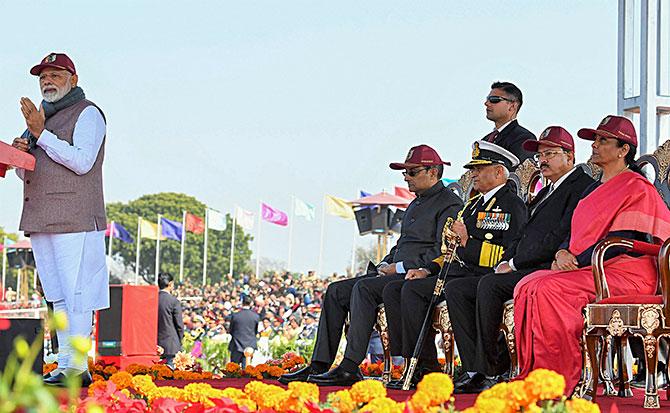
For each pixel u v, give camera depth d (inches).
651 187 412.2
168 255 7406.5
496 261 480.7
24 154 434.9
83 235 470.9
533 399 208.8
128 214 7509.8
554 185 454.9
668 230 403.9
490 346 444.1
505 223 482.9
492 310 440.5
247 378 608.4
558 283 398.0
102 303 477.7
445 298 474.0
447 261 473.7
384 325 507.2
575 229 417.4
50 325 135.5
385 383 495.2
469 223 491.5
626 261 398.9
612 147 422.3
